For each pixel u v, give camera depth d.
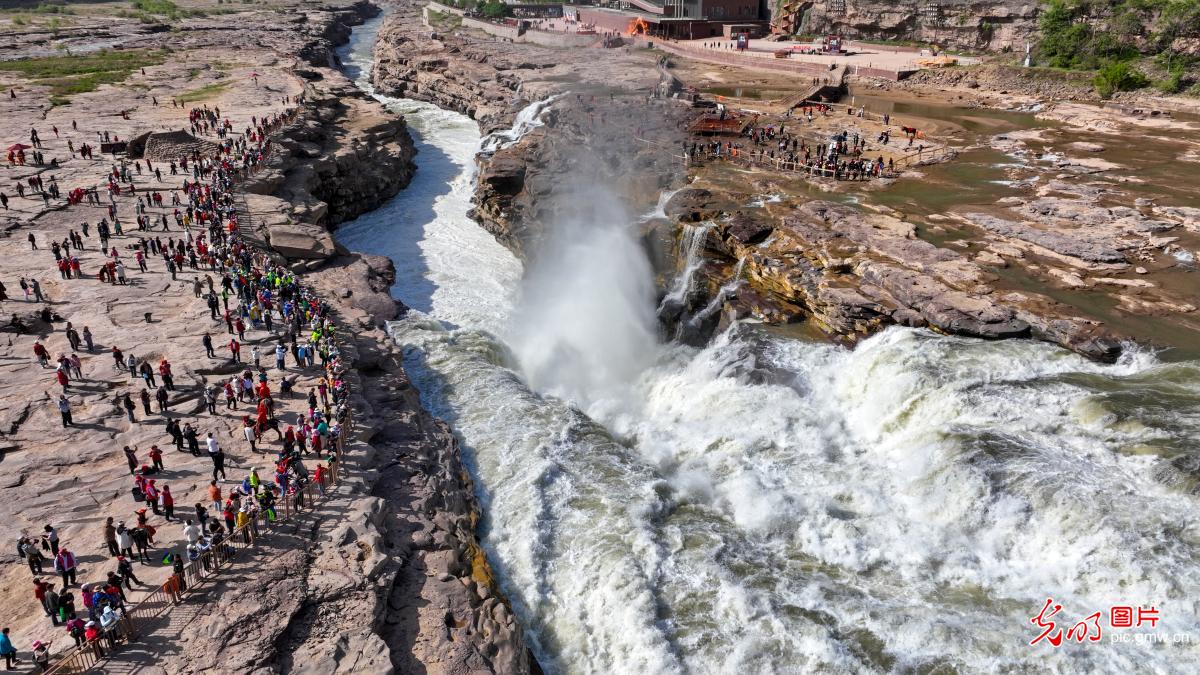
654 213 65.50
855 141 77.19
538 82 115.00
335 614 27.03
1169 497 30.88
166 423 36.88
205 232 59.91
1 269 52.44
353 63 184.88
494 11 189.88
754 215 59.72
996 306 44.00
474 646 27.53
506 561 34.19
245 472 33.66
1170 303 44.94
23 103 102.81
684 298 58.03
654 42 146.38
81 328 45.25
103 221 57.47
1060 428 35.91
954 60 119.12
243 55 151.62
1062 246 51.94
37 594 25.52
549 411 45.16
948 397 39.12
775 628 29.03
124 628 24.88
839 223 56.50
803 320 50.94
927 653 27.42
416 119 119.44
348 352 45.31
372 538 30.53
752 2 160.88
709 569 32.16
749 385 45.53
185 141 80.00
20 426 36.09
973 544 32.53
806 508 35.50
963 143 82.12
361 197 81.25
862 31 141.75
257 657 24.67
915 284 46.31
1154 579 28.14
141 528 28.34
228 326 45.81
